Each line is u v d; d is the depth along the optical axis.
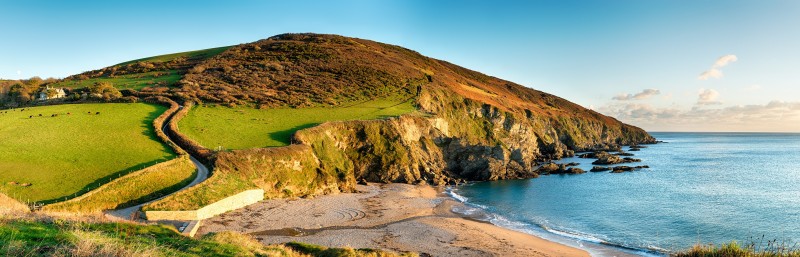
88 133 68.62
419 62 170.12
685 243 44.81
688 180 88.31
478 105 125.62
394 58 158.38
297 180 65.62
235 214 50.88
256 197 57.72
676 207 61.12
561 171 102.69
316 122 85.81
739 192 73.06
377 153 84.12
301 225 48.56
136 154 60.00
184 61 145.50
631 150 183.62
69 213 36.34
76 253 15.15
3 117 78.50
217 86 108.69
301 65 131.75
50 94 104.50
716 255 34.16
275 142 71.94
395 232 47.50
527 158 108.75
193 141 67.06
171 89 105.44
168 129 74.75
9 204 39.56
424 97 115.81
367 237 44.91
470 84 165.38
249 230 45.19
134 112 84.06
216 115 85.88
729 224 51.44
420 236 46.19
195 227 41.28
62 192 46.78
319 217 52.44
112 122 75.81
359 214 55.12
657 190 75.88
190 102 93.12
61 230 19.75
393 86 123.25
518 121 128.75
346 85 118.88
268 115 89.25
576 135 164.62
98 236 18.70
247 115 87.94
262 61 133.88
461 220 54.72
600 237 47.62
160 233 24.11
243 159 61.94
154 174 53.06
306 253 29.64
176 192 49.72
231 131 76.25
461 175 94.56
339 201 62.25
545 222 54.53
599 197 69.94
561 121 165.00
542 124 150.00
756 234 47.34
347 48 155.00
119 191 48.28
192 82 112.19
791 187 78.31
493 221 55.09
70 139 65.00
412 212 58.41
